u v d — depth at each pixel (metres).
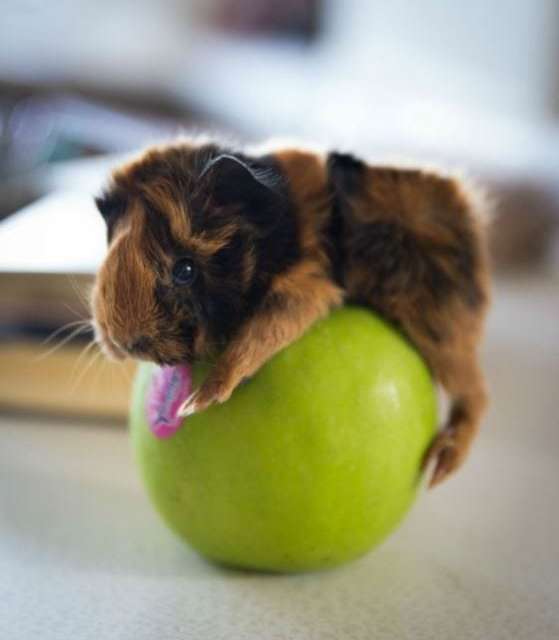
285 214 0.28
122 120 0.69
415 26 0.94
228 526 0.28
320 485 0.27
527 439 0.42
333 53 1.02
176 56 1.00
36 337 0.41
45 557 0.31
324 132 0.87
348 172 0.30
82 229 0.43
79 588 0.29
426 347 0.30
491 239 0.73
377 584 0.30
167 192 0.27
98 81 0.96
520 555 0.32
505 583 0.30
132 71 0.97
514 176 0.76
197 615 0.28
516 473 0.38
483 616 0.29
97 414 0.42
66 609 0.28
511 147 0.80
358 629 0.28
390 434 0.28
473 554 0.32
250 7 1.06
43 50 0.99
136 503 0.35
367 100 0.92
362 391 0.28
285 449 0.27
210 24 1.07
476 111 0.89
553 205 0.76
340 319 0.29
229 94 0.95
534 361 0.52
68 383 0.42
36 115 0.65
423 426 0.29
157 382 0.29
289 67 1.01
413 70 0.95
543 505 0.36
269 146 0.31
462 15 0.90
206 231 0.27
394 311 0.30
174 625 0.28
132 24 1.05
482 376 0.31
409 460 0.29
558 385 0.48
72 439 0.40
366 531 0.29
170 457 0.28
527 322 0.60
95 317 0.27
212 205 0.27
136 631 0.27
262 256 0.27
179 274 0.27
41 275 0.39
